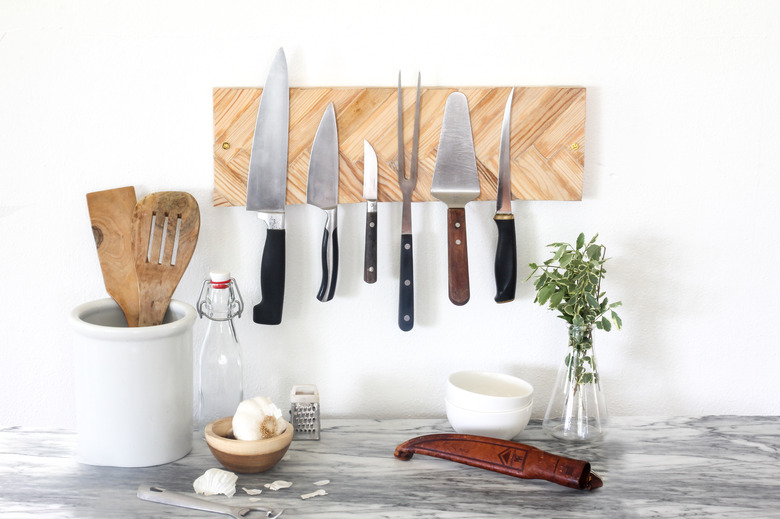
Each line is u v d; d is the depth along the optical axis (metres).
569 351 1.22
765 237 1.22
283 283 1.15
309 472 1.04
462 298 1.16
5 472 1.03
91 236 1.17
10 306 1.18
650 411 1.27
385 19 1.14
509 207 1.16
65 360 1.21
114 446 1.03
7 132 1.13
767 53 1.17
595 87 1.17
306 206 1.18
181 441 1.06
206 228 1.18
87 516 0.92
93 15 1.12
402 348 1.23
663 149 1.19
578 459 1.04
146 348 1.00
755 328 1.25
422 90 1.14
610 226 1.21
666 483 1.03
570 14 1.15
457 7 1.14
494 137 1.15
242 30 1.13
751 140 1.19
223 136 1.14
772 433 1.19
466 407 1.09
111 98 1.14
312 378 1.24
